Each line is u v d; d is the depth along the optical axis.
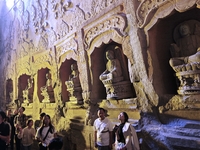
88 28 5.04
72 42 5.74
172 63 3.13
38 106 7.68
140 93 3.64
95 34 4.78
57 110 6.37
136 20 3.71
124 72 4.32
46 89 7.00
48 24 7.30
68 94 6.47
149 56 3.53
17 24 10.18
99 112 3.28
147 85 3.51
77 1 5.70
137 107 3.66
